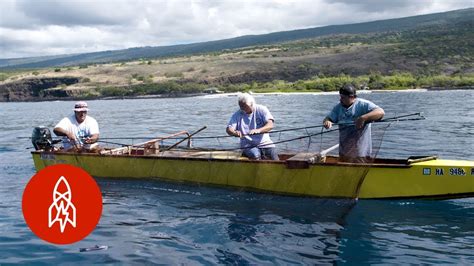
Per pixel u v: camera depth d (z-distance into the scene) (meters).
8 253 6.09
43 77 118.44
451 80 73.12
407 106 31.00
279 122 21.53
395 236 6.34
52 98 105.88
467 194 7.31
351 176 7.68
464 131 16.16
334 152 8.16
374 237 6.32
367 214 7.23
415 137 14.96
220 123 22.77
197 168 8.88
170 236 6.55
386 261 5.56
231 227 6.84
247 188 8.48
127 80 118.56
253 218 7.22
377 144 7.92
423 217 7.05
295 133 16.09
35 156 11.03
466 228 6.59
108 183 9.69
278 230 6.67
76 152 10.39
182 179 9.05
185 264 5.63
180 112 33.97
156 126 22.47
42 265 5.71
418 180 7.55
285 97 59.00
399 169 7.62
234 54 177.00
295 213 7.41
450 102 34.72
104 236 6.62
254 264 5.57
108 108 46.97
